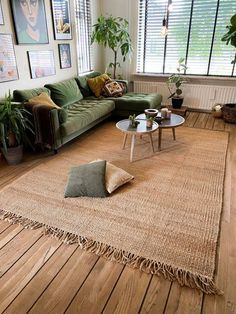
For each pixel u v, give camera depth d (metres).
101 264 1.58
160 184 2.41
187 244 1.71
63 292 1.41
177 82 4.51
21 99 3.07
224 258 1.61
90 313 1.31
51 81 3.94
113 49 4.66
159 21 4.59
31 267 1.57
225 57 4.39
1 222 1.94
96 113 3.60
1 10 2.89
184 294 1.39
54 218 1.97
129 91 5.24
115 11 4.77
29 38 3.36
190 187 2.36
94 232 1.83
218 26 4.25
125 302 1.36
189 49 4.58
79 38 4.45
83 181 2.23
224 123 4.15
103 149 3.23
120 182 2.30
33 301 1.37
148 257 1.61
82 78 4.32
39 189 2.36
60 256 1.64
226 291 1.40
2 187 2.41
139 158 2.96
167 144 3.33
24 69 3.37
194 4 4.25
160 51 4.80
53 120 2.86
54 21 3.78
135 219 1.95
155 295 1.39
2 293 1.41
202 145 3.29
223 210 2.06
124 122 3.04
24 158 3.01
